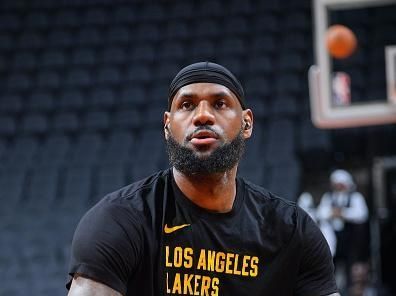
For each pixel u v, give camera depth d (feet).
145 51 47.34
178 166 7.89
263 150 38.88
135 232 7.75
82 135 43.32
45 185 40.63
